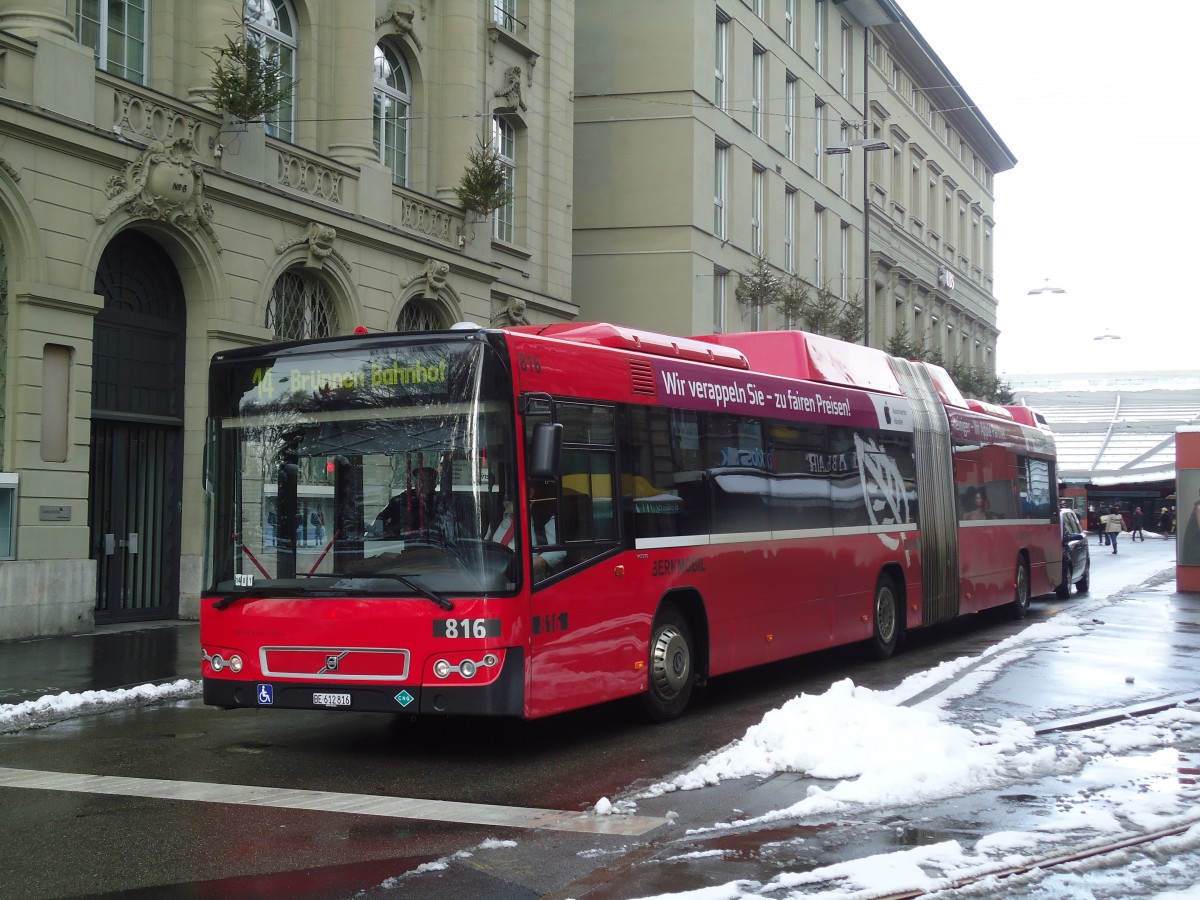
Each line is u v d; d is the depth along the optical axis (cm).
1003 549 2041
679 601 1138
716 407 1196
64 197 1619
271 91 1869
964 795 794
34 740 1020
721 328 3662
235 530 959
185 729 1076
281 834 712
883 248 5097
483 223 2542
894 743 882
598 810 763
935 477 1755
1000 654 1528
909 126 5531
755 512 1253
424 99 2481
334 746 996
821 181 4409
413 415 916
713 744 999
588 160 3466
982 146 6825
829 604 1409
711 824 730
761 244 3931
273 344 970
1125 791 805
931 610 1711
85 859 661
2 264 1574
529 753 965
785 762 880
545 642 917
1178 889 598
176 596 1877
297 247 2027
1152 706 1141
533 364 941
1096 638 1702
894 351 4700
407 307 2372
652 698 1082
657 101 3422
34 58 1575
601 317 3450
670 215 3409
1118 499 8012
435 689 882
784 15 4094
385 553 908
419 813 763
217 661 952
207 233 1841
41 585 1600
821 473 1410
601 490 1009
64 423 1639
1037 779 839
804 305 3947
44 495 1603
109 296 1773
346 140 2189
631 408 1060
